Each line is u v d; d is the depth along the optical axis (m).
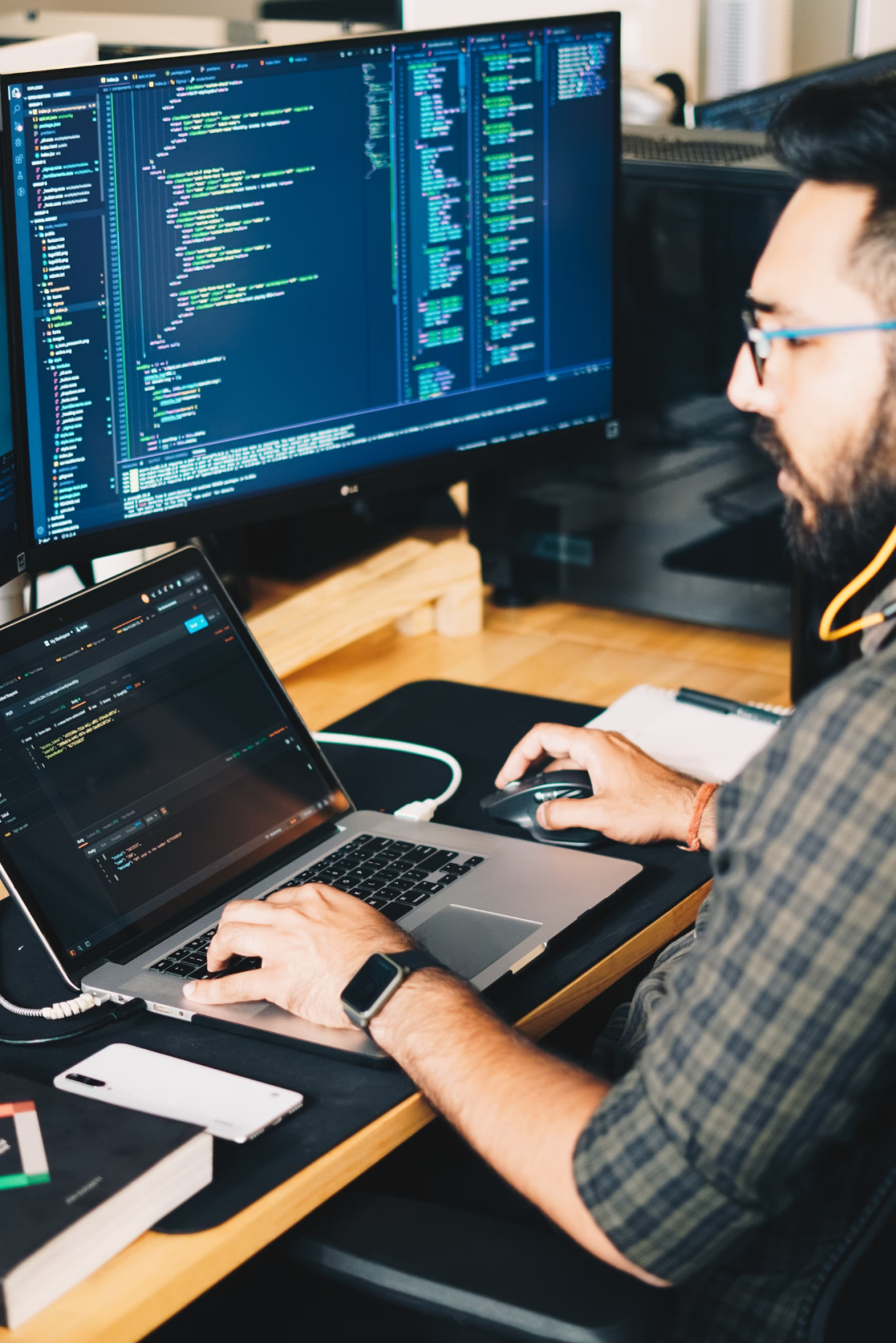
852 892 0.73
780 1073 0.75
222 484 1.40
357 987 0.93
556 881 1.13
